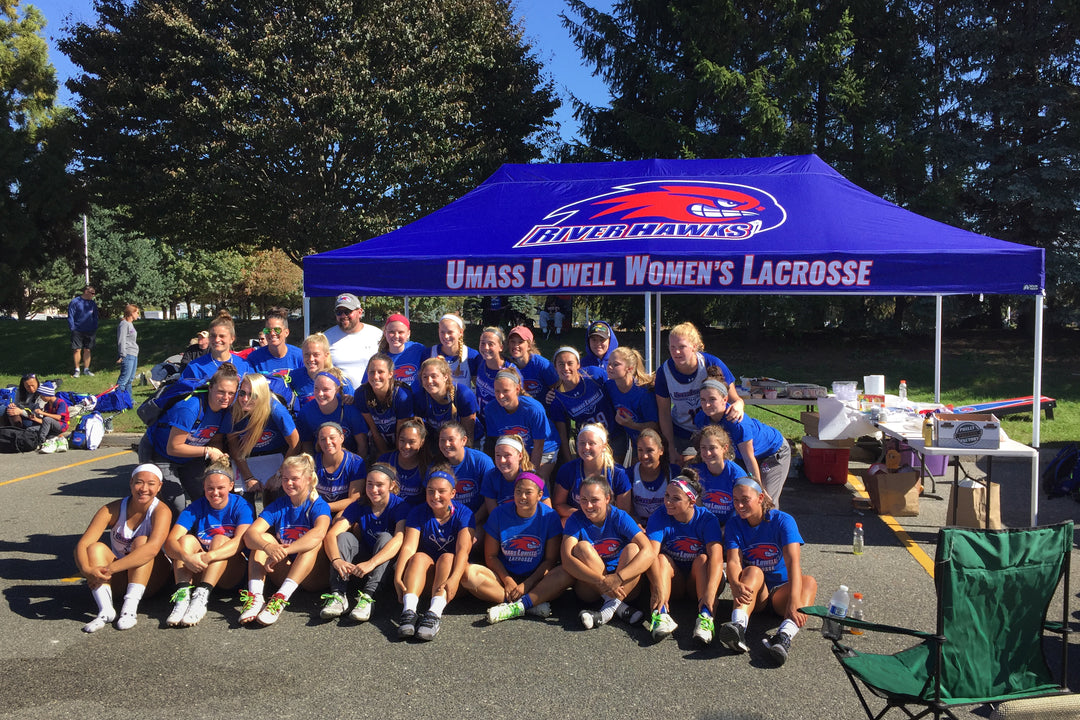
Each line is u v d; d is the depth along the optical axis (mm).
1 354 17141
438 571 4730
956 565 2920
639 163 9984
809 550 6055
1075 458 7605
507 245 7438
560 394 5918
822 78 17156
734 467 5055
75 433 10688
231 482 4973
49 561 5770
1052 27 16906
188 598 4742
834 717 3529
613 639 4441
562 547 4793
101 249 43625
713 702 3678
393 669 4039
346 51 17094
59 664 4074
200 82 17156
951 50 17984
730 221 7703
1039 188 16688
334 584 4816
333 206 17656
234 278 45344
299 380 5996
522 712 3584
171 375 7898
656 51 18984
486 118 20078
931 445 6367
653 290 6898
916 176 16875
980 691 2965
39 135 21516
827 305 17734
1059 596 5098
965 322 20078
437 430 5770
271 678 3926
